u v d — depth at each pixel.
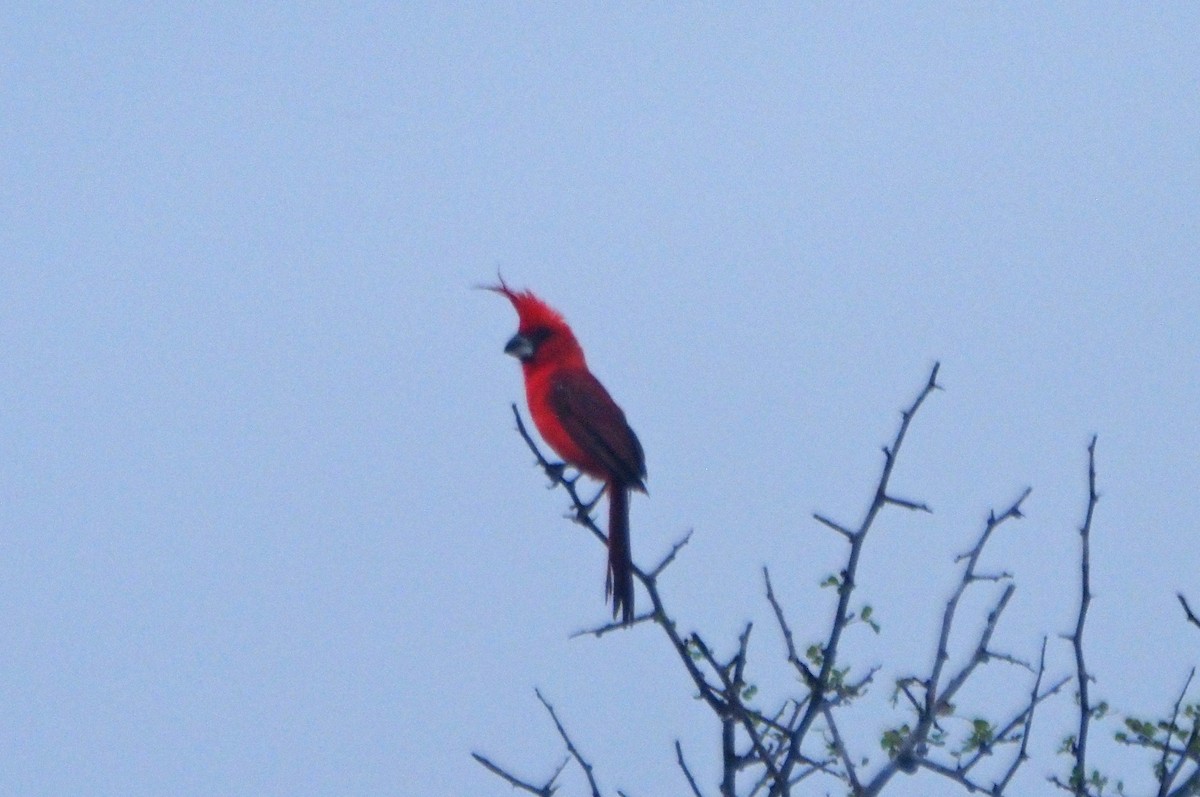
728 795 8.80
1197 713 8.88
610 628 9.66
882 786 8.82
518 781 9.36
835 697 9.27
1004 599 9.16
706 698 9.00
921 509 9.27
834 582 9.46
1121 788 8.91
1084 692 8.75
